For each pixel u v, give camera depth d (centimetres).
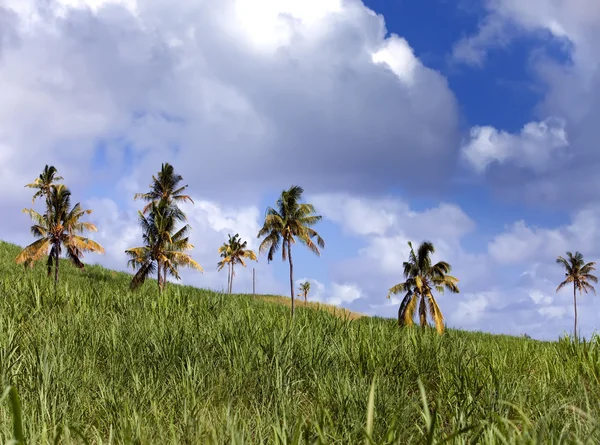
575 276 7281
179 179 5041
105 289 1413
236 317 1038
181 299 1251
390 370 739
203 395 624
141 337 884
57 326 915
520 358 834
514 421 504
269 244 4303
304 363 782
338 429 487
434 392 675
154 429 498
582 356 805
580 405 553
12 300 1087
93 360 763
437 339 905
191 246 3912
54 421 482
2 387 558
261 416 545
